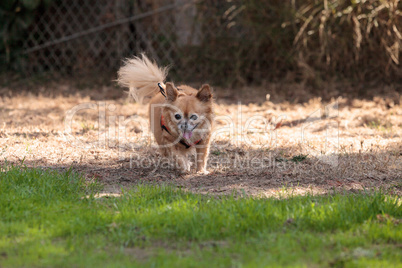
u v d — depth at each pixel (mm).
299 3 18156
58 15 21047
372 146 11102
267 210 6605
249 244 5793
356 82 18984
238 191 8172
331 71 19188
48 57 21062
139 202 7168
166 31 20297
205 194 7945
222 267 5152
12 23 20031
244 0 18609
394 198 7238
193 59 19812
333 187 8086
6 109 15711
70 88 19344
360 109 15820
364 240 5898
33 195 7215
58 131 12805
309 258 5434
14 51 20656
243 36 19578
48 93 18469
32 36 20734
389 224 6258
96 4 20891
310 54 18406
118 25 20469
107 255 5473
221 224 6230
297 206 6848
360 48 18531
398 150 10734
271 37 18766
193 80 20000
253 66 20047
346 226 6289
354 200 7258
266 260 5270
